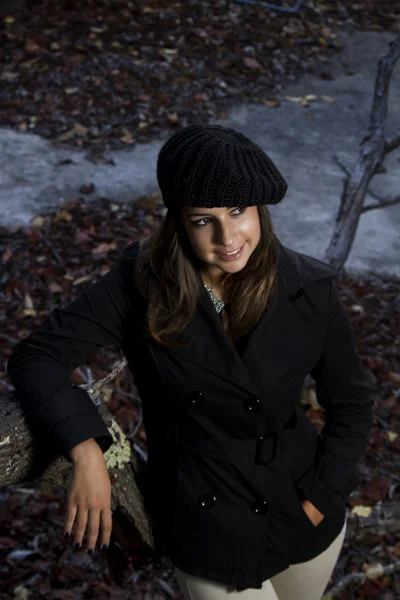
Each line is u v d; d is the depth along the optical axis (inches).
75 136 277.6
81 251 214.5
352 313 198.7
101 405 75.0
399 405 166.9
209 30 360.5
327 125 307.4
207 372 66.8
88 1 362.9
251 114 308.0
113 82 311.6
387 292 211.0
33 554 121.6
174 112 299.6
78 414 64.3
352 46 373.4
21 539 124.1
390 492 142.3
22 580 117.5
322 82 340.2
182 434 71.0
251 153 58.0
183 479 71.3
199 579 73.0
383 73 188.5
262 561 72.4
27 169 255.8
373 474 146.6
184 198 57.7
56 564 120.0
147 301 66.2
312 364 70.2
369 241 235.0
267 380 67.6
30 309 188.9
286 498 73.0
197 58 338.6
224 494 70.6
